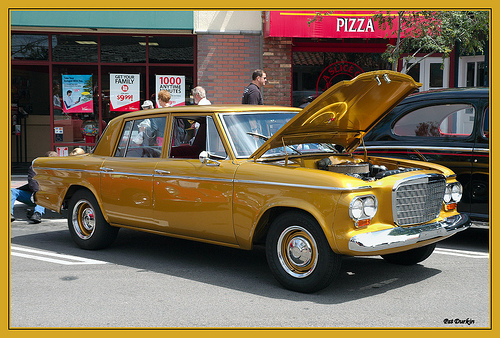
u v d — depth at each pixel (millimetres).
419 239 5188
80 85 13438
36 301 5109
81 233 7227
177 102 13492
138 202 6480
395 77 5570
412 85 5938
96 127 13531
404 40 10469
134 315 4711
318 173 5105
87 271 6156
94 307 4930
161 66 13422
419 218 5430
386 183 5180
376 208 5062
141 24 12219
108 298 5184
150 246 7449
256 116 6184
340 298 5145
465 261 6488
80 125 13547
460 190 5992
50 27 12266
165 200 6191
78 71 13406
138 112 6895
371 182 5113
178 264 6457
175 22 12289
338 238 4883
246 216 5496
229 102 13422
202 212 5867
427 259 6621
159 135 6512
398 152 7430
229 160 5758
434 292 5316
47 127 13883
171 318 4629
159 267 6312
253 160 5750
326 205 4941
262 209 5363
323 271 5047
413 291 5352
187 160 6102
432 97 7371
